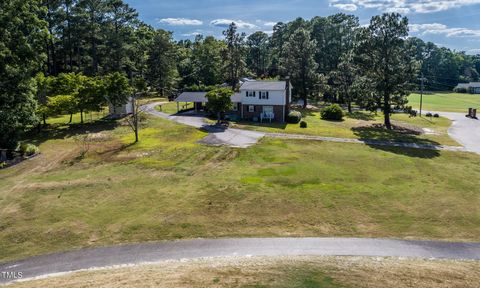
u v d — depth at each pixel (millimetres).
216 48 89562
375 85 47469
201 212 20109
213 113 49688
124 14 73062
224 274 13477
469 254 15992
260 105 49625
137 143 35719
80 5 65312
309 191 23047
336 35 78250
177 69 87375
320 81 63219
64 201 21453
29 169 28016
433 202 21609
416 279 13188
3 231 17844
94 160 30281
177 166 28469
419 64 46594
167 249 16328
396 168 28312
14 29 31594
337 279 13086
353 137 39562
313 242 17031
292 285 12516
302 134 40469
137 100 45344
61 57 69812
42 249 16359
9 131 31047
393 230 18312
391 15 46750
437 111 66688
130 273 13828
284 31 102312
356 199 21906
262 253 15961
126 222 18891
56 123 45438
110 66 69812
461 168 28547
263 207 20750
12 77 31484
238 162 29547
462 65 156375
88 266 14875
